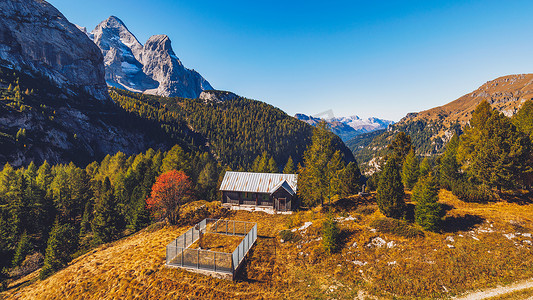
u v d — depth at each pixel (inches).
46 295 984.9
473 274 867.4
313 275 960.3
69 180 2859.3
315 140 1604.3
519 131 1393.9
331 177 1620.3
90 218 2422.5
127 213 2181.3
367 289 860.0
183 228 1563.7
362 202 1600.6
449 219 1197.7
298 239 1218.6
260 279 932.6
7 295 1159.0
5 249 1781.5
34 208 2198.6
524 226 1063.6
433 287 836.6
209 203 2033.7
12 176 2819.9
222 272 925.8
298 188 1820.9
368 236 1132.5
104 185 2536.9
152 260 1092.5
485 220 1152.8
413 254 997.2
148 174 2314.2
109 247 1504.7
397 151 2341.3
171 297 844.0
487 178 1401.3
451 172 1760.6
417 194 1228.5
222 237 1320.1
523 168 1306.6
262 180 1953.7
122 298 866.1
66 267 1286.9
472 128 1691.7
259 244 1210.0
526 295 744.3
